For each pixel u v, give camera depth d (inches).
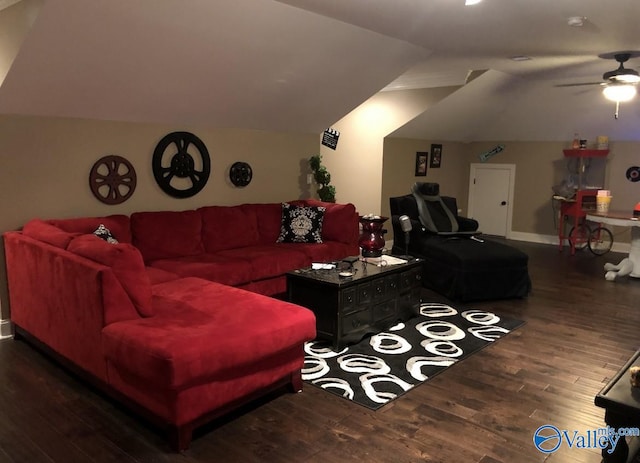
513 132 323.0
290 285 151.1
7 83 131.9
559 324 169.0
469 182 355.9
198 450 96.0
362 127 283.0
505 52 193.0
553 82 258.2
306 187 239.8
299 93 193.5
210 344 95.9
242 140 207.9
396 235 232.1
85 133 159.2
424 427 104.7
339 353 142.0
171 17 129.1
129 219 166.2
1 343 147.6
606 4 131.0
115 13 121.3
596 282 225.5
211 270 156.4
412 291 170.7
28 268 132.8
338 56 173.6
